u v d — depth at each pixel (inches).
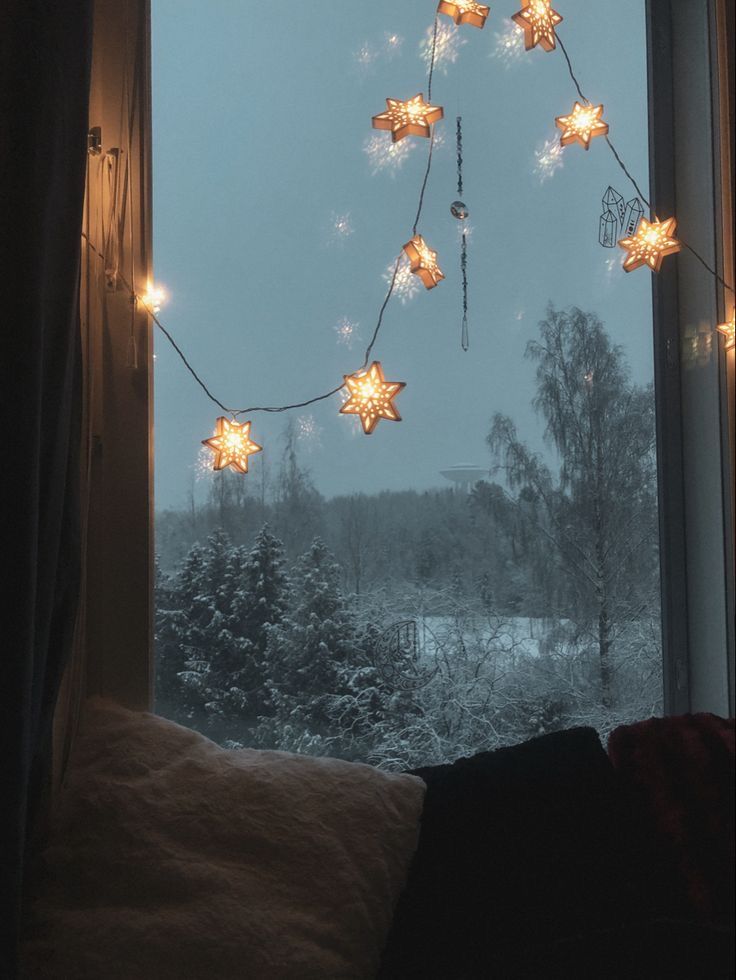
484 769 57.8
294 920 49.3
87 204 62.1
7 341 47.0
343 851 52.6
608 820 55.3
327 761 58.0
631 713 76.8
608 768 57.6
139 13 67.5
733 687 74.2
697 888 52.6
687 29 79.1
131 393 66.3
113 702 62.6
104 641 65.8
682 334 79.2
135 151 67.1
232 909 48.8
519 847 54.1
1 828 45.1
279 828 52.7
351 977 49.1
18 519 46.3
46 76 48.8
